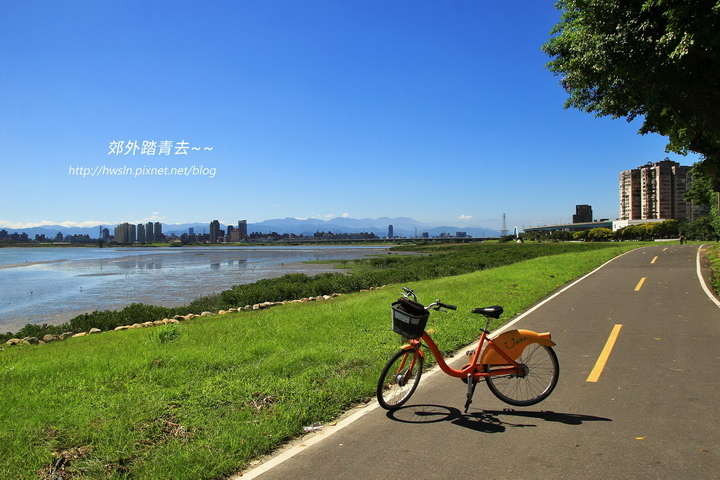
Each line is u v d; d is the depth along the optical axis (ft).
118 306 81.66
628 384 19.81
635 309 38.99
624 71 36.88
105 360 23.89
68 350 30.32
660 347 26.00
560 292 51.98
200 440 14.78
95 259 271.08
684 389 18.92
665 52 32.65
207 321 42.32
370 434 15.51
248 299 65.00
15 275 151.33
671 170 476.13
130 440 14.49
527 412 17.08
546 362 18.04
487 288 53.16
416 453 13.99
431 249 392.88
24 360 26.63
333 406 17.84
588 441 14.46
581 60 38.32
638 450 13.74
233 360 23.50
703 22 29.35
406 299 17.40
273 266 191.62
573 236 464.65
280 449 14.74
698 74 34.22
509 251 173.37
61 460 13.28
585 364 23.15
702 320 33.30
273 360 23.30
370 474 12.83
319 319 35.53
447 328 31.53
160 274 152.35
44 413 16.35
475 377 17.29
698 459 13.10
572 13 42.29
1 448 13.56
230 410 17.16
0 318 70.69
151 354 24.79
